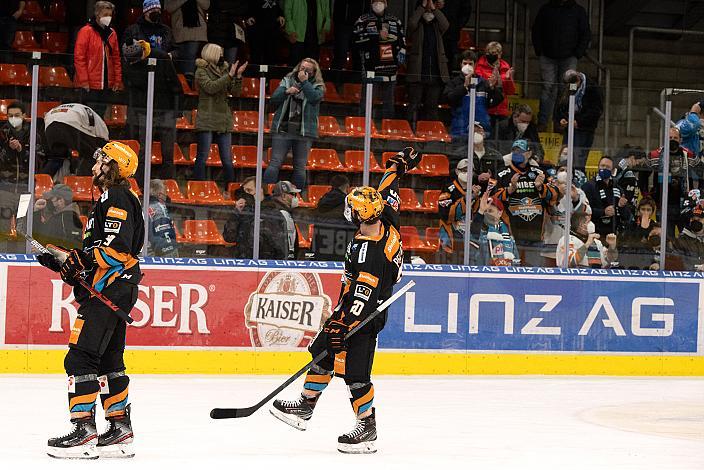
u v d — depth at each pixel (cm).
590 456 1661
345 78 2653
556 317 2786
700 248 2862
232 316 2608
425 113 2694
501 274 2752
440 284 2712
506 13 4262
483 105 2716
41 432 1731
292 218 2631
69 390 1521
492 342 2750
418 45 3362
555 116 2750
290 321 2642
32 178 2497
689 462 1627
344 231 2666
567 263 2789
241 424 1869
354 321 1594
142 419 1897
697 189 2841
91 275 1527
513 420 2027
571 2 3497
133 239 1557
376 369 2684
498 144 2730
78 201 2519
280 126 2609
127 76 2531
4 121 2484
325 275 2659
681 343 2861
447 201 2717
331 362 1678
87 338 1513
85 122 2512
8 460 1488
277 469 1473
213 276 2594
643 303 2836
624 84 4484
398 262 1647
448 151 2711
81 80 2505
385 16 3209
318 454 1603
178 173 2566
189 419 1908
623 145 2794
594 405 2266
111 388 1544
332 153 2648
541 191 2758
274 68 2608
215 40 3238
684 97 2812
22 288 2492
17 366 2495
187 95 2558
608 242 2811
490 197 2738
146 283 2555
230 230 2603
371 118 2666
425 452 1653
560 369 2794
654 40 4588
